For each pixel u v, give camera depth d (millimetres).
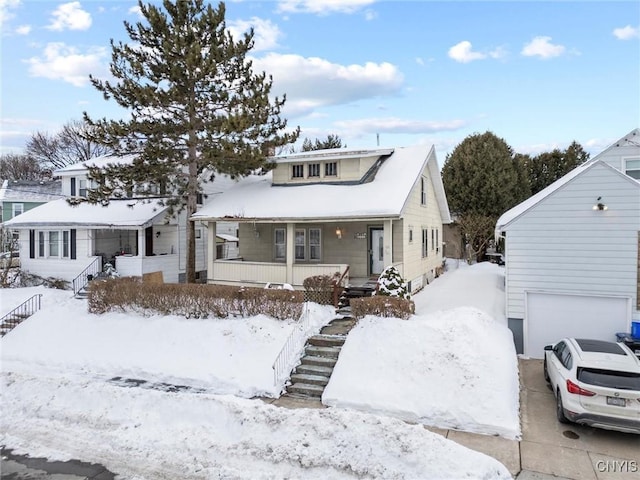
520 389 10273
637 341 11000
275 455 6844
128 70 16266
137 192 18047
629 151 16594
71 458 7121
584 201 12227
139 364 11742
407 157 19844
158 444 7422
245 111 16234
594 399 7777
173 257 21578
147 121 16438
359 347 10836
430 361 9797
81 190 24312
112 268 19672
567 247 12445
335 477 6289
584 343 9367
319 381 10328
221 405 8352
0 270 21797
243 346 11688
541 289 12727
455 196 33625
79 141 52312
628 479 6590
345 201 16875
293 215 16609
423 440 6859
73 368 12000
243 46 17047
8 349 13406
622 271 11938
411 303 12469
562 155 37969
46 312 15203
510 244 12977
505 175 32250
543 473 6762
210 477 6434
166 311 13867
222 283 18406
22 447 7531
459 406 8664
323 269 16688
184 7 16297
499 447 7613
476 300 16438
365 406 9148
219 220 17656
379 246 18891
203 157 17172
